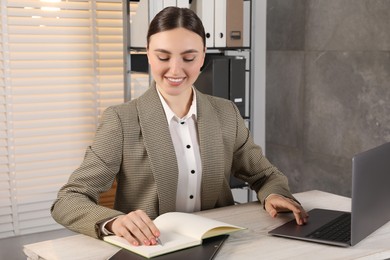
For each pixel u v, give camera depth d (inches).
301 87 162.4
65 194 72.2
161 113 77.7
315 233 68.9
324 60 153.9
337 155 152.9
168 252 61.2
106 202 131.3
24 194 139.1
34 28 137.7
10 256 139.2
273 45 171.2
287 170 171.0
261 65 173.2
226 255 62.0
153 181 77.5
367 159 67.2
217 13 135.5
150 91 79.1
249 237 68.6
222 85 133.7
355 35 144.0
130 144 76.5
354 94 145.9
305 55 159.9
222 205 85.0
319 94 156.6
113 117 76.7
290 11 163.5
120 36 148.9
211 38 135.8
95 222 66.7
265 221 75.5
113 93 149.6
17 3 134.7
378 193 70.9
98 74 146.6
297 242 66.8
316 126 158.6
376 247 65.4
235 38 137.3
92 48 145.0
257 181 86.7
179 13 71.2
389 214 74.8
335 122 152.4
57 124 142.1
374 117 141.0
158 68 72.1
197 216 69.9
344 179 151.4
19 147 138.2
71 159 144.7
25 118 137.9
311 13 156.6
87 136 146.6
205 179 80.4
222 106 84.9
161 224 68.4
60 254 62.9
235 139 85.5
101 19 145.7
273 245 65.6
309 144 161.6
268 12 171.6
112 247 64.8
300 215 73.7
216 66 132.4
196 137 80.4
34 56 138.3
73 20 141.8
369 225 68.9
